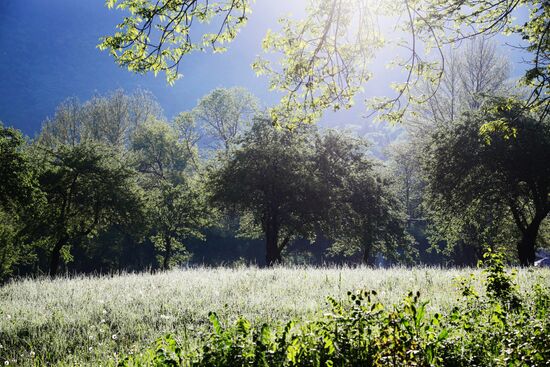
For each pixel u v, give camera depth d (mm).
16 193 33469
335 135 43688
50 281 15984
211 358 4828
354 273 15562
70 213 40906
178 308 9898
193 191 54281
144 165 73938
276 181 36062
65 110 78375
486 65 49156
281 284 12938
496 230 36812
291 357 4844
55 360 7121
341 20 7430
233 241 77000
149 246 68625
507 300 7383
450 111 49938
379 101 8602
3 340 7957
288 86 8266
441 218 37875
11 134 33969
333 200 38688
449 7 8508
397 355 4879
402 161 66062
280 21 7910
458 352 5145
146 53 6855
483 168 30969
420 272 15828
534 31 9453
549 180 29750
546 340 5258
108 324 8945
